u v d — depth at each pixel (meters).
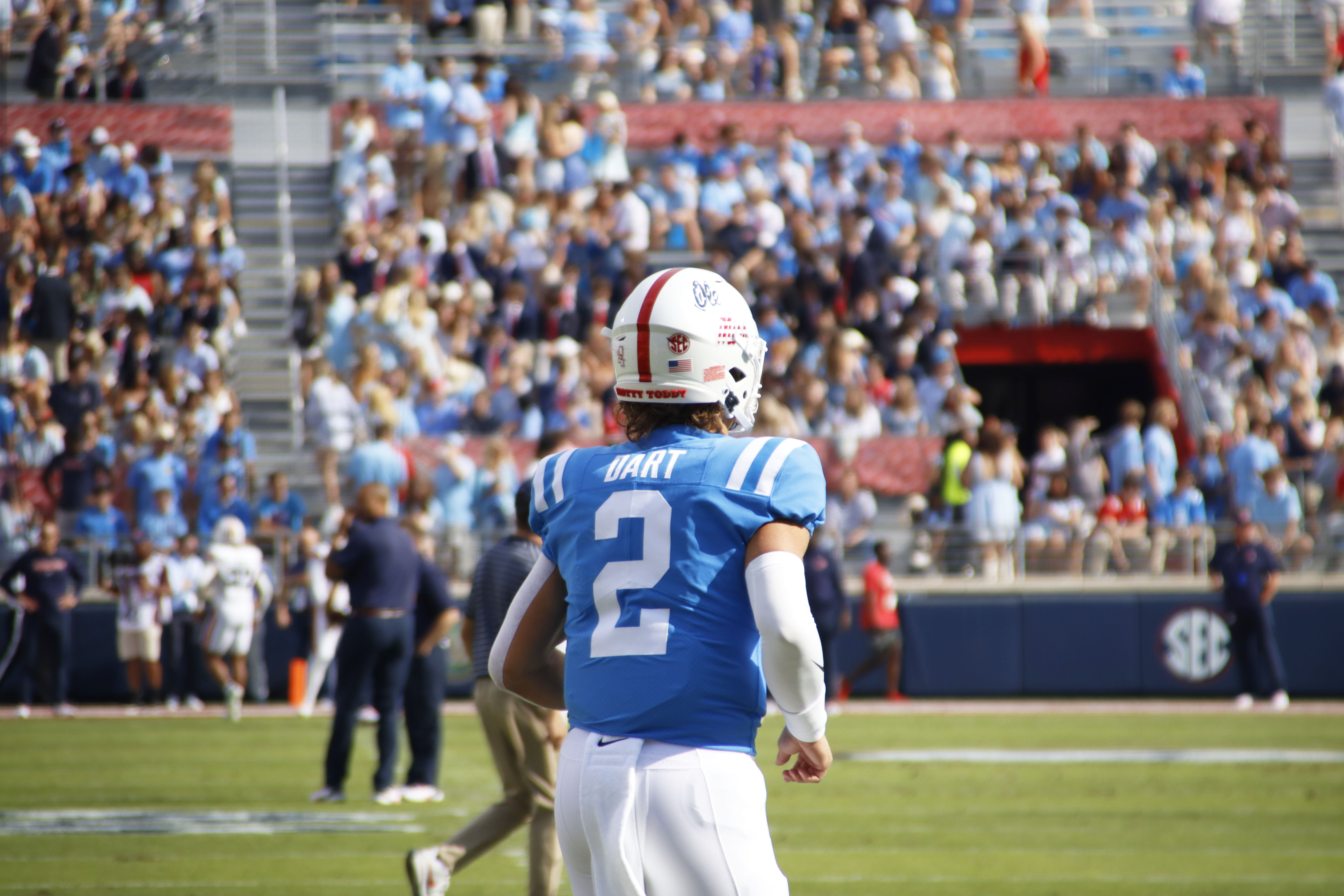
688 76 62.59
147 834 23.00
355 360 49.53
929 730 37.00
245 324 54.81
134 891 19.03
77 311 50.34
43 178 54.28
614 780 8.17
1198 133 62.53
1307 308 54.88
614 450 8.96
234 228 58.16
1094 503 46.31
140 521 43.62
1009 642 44.25
